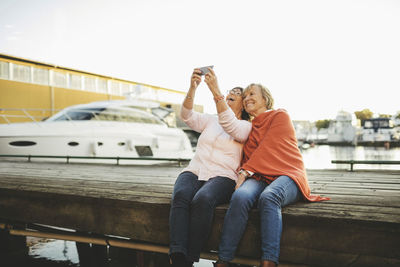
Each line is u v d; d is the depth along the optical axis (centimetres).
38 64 2162
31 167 645
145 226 268
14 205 342
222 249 201
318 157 3569
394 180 407
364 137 5834
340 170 538
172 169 601
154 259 357
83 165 699
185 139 1448
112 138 1149
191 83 252
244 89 275
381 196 283
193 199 222
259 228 218
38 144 1009
